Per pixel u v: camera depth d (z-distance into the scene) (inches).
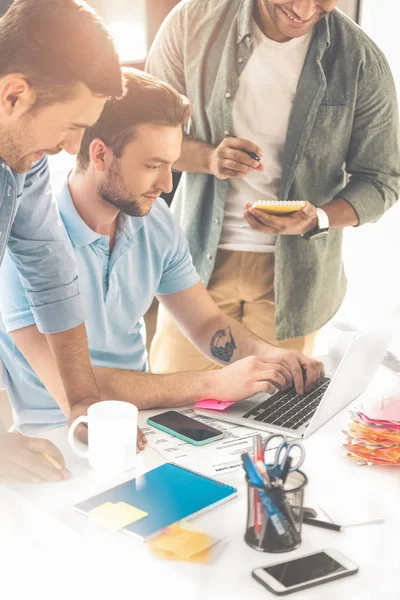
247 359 66.4
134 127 61.3
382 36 141.8
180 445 56.8
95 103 48.4
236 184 88.3
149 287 71.4
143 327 77.2
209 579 41.1
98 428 52.0
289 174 86.9
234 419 60.9
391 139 89.1
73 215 64.7
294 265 88.8
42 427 68.8
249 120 86.9
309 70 84.4
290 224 83.2
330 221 85.7
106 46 47.4
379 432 54.7
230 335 73.1
